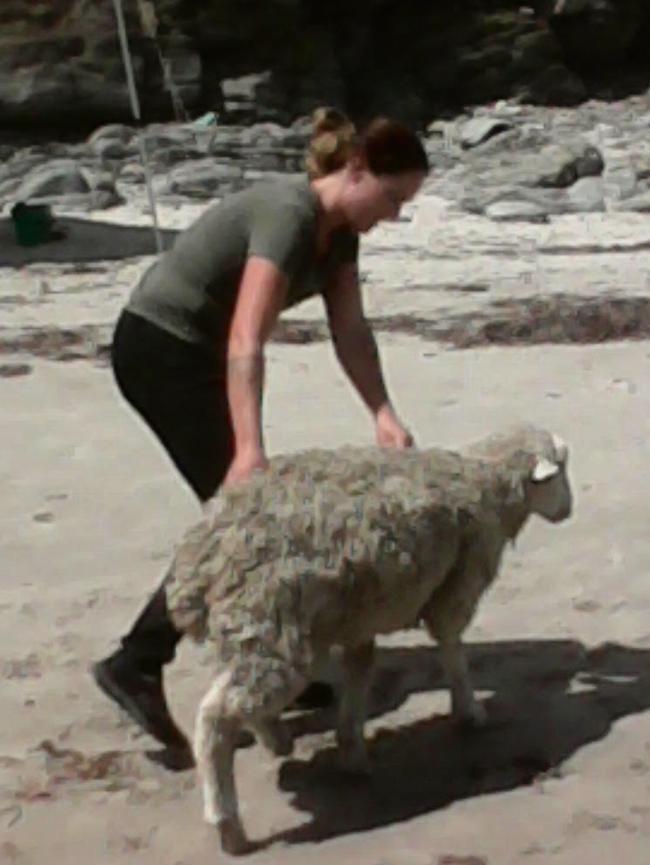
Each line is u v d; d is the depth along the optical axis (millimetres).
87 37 24875
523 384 10531
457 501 4742
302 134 24531
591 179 21094
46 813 4801
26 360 11523
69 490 8250
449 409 9883
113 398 10375
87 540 7418
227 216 4887
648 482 8109
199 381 4969
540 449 5012
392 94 27438
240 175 21906
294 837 4605
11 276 16234
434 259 16406
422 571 4637
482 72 27922
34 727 5414
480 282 14672
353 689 4914
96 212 20328
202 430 5012
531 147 24203
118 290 15203
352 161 4809
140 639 4945
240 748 5184
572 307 12633
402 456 4809
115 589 6750
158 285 4973
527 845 4520
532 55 28000
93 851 4570
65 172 21078
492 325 12141
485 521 4832
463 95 28000
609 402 9977
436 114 27422
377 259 16375
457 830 4617
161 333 4941
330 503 4477
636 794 4812
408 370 11008
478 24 27969
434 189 21359
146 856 4531
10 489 8281
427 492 4664
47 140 24875
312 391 10445
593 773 4957
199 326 4938
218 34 26031
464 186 21109
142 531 7543
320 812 4750
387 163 4770
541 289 14102
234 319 4703
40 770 5086
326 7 27875
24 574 6977
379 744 5199
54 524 7680
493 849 4504
